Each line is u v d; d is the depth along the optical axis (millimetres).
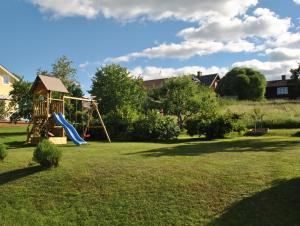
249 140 19781
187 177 10695
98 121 24828
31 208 10047
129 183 10680
